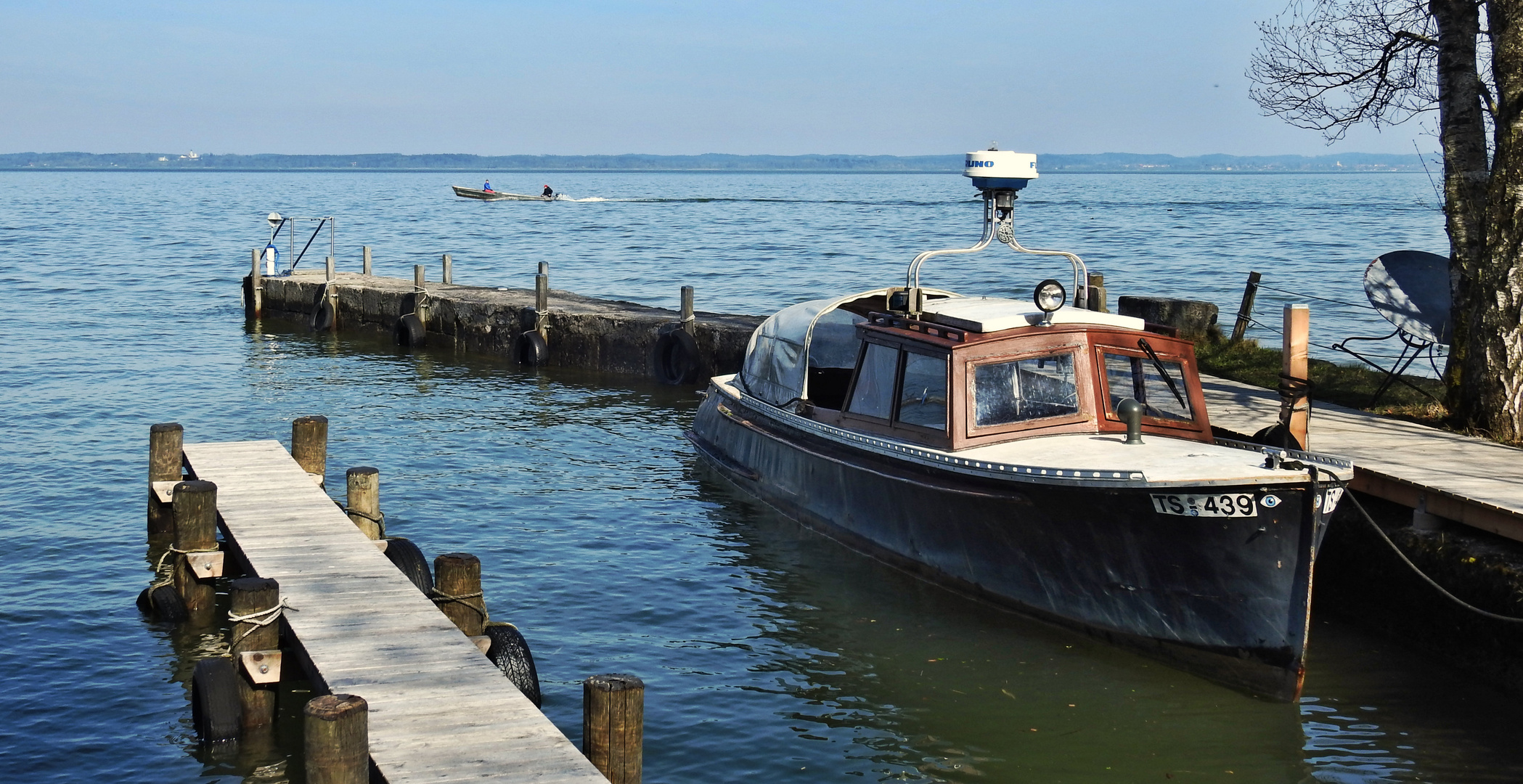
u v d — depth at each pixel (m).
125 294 42.09
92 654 11.65
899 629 12.39
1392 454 12.94
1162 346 12.77
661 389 26.20
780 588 13.55
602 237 72.31
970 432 12.34
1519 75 13.83
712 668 11.46
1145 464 10.87
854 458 13.93
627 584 13.66
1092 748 9.93
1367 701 10.66
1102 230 76.88
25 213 99.19
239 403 23.97
